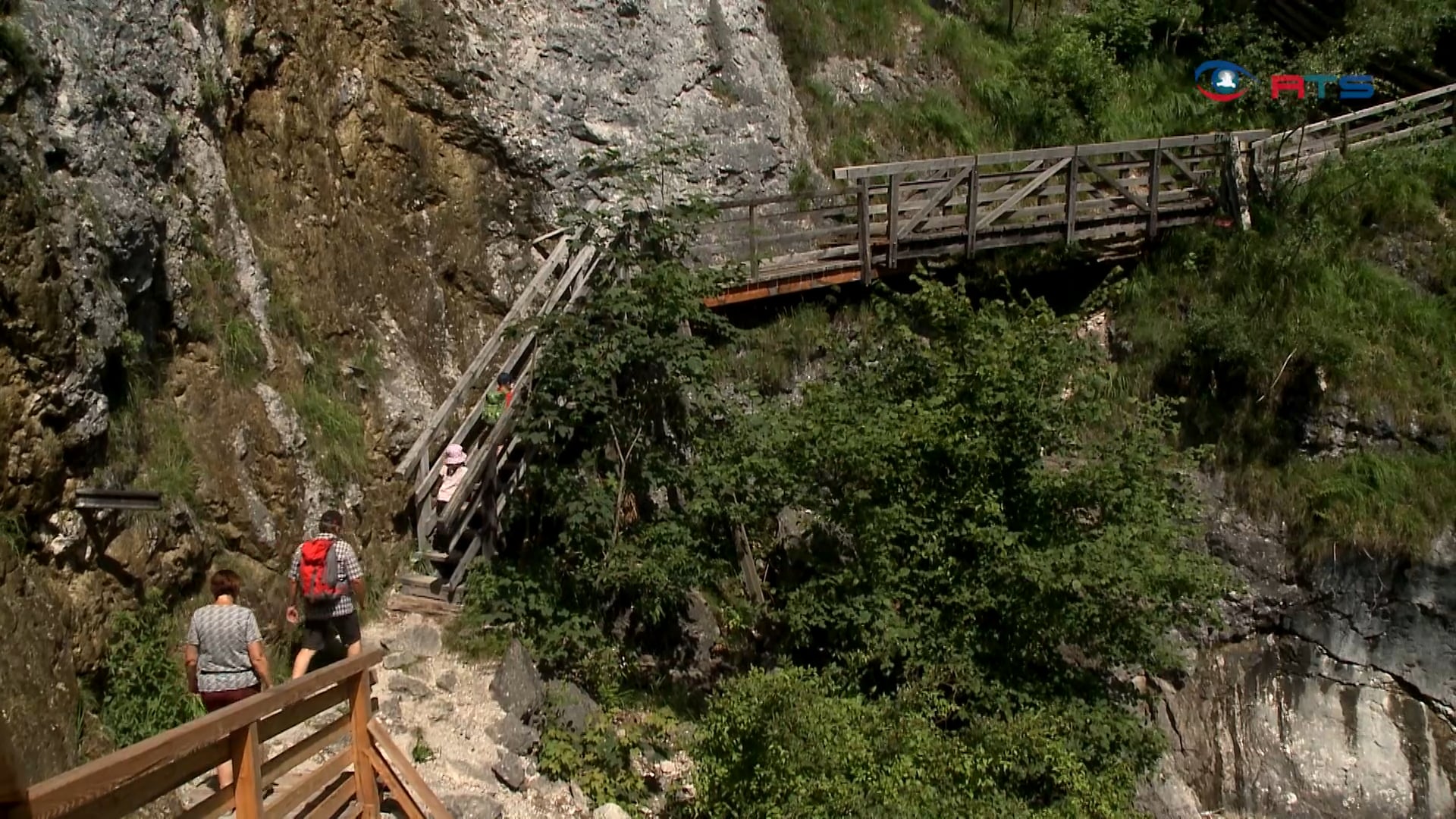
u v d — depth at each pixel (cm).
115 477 775
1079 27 1948
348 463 1018
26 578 662
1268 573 1391
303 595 810
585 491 1045
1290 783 1327
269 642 867
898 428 1049
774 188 1546
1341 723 1355
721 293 1248
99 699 709
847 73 1755
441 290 1237
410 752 799
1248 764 1329
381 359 1135
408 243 1226
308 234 1109
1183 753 1316
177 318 890
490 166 1307
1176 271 1547
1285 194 1614
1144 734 1015
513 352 1118
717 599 1150
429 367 1190
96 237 787
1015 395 1032
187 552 811
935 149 1727
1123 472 1038
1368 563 1370
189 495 837
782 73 1647
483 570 1022
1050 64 1845
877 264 1427
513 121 1318
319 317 1086
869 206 1427
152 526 781
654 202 1404
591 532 1051
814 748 845
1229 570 1249
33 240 714
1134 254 1580
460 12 1309
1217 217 1589
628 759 936
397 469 1057
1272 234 1567
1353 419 1447
